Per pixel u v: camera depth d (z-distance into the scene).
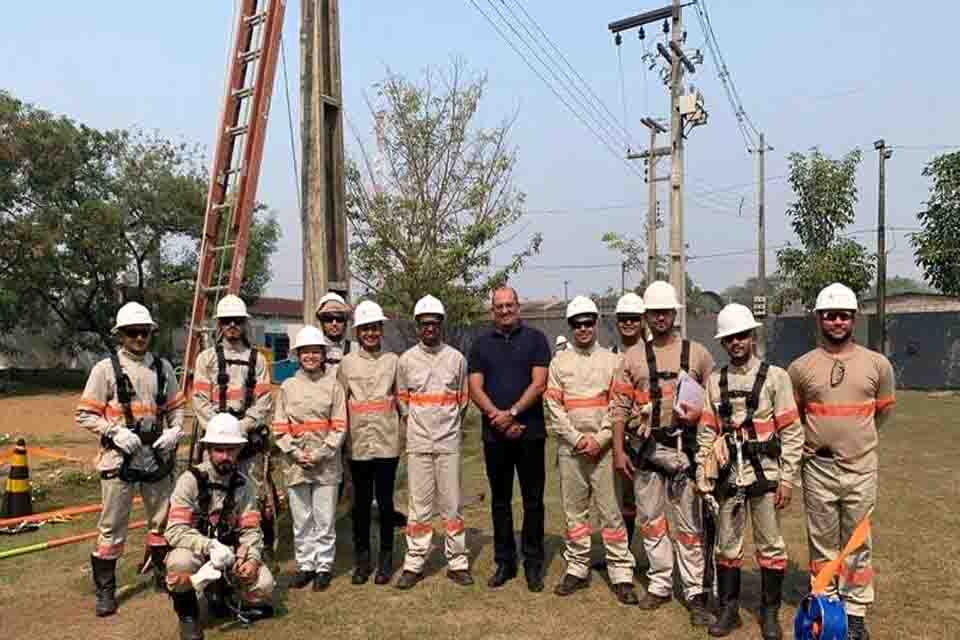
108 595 5.24
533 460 5.61
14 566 6.26
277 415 5.77
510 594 5.49
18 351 29.38
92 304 28.33
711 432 4.80
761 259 27.77
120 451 5.25
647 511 5.15
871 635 4.69
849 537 4.69
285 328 35.94
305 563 5.72
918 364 23.53
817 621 4.08
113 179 27.72
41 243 24.45
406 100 15.69
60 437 14.98
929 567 5.91
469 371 5.78
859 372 4.61
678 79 16.38
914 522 7.18
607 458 5.34
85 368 31.98
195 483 4.88
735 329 4.64
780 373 4.67
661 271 26.38
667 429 5.05
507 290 5.68
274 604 5.32
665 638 4.71
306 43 7.85
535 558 5.64
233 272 7.45
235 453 4.90
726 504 4.69
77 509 8.02
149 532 5.73
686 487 4.96
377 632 4.83
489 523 7.57
